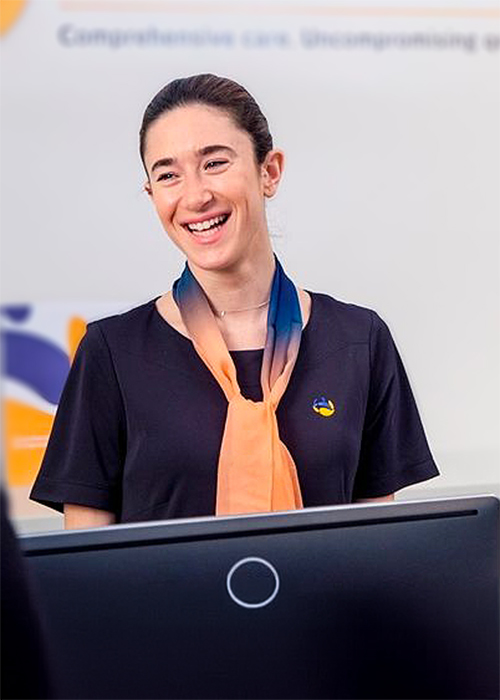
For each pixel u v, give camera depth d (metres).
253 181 2.86
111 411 2.87
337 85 4.76
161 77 4.58
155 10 4.58
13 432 4.07
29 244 4.44
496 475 4.83
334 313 3.07
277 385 2.85
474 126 4.91
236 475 2.74
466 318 4.92
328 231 4.73
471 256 4.92
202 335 2.88
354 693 1.41
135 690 1.35
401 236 4.82
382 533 1.45
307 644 1.40
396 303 4.82
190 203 2.82
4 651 1.09
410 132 4.84
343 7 4.75
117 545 1.37
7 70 4.46
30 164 4.46
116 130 4.51
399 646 1.43
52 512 3.75
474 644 1.47
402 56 4.83
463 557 1.48
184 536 1.39
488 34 4.91
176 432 2.79
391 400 3.05
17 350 4.35
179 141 2.81
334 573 1.42
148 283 3.87
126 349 2.89
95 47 4.52
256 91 4.68
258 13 4.67
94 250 4.44
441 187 4.88
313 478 2.81
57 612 1.34
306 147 4.71
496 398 4.94
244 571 1.39
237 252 2.85
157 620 1.36
